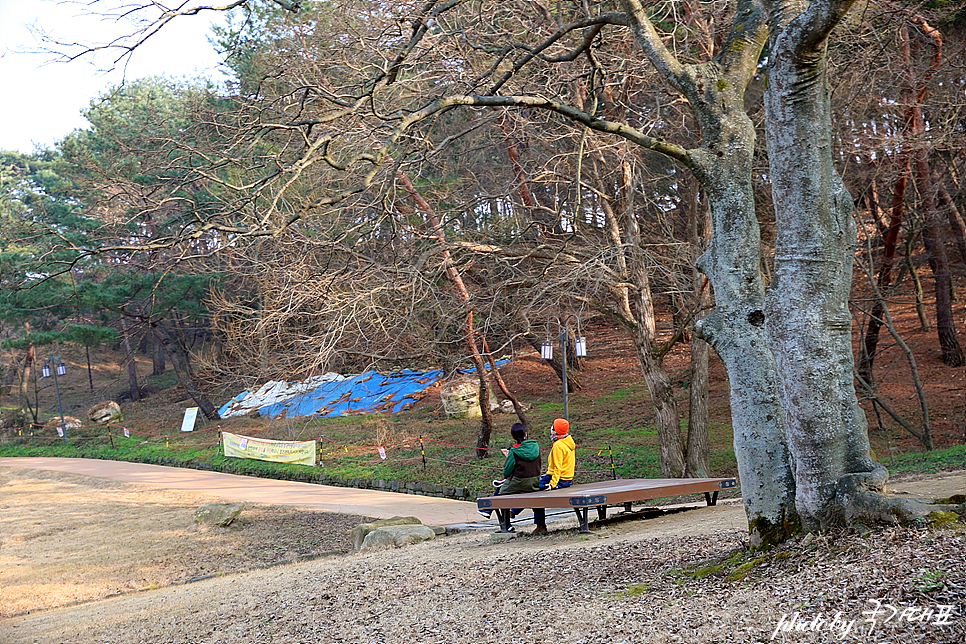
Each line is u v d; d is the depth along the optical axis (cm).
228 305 2053
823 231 540
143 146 2409
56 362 3738
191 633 770
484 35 1406
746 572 543
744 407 585
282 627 705
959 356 2388
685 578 589
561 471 1089
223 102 2128
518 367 3403
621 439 2291
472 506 1775
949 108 1736
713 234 610
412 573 852
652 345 1772
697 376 1848
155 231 2198
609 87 1641
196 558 1528
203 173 891
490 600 648
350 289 1561
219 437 3117
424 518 1627
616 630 480
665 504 1514
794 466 554
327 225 1667
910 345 2630
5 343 3478
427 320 1728
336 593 817
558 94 1520
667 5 1570
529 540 1005
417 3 1298
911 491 876
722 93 608
